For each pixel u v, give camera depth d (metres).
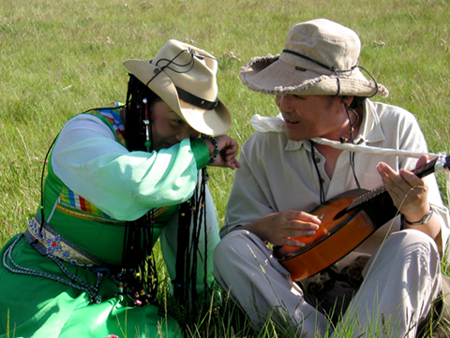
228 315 2.57
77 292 2.38
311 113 2.48
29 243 2.46
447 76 6.84
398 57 8.10
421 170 2.27
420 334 2.40
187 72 2.33
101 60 8.35
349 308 2.29
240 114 5.47
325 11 12.95
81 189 2.23
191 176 2.26
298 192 2.74
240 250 2.45
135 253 2.47
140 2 15.16
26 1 14.77
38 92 6.38
